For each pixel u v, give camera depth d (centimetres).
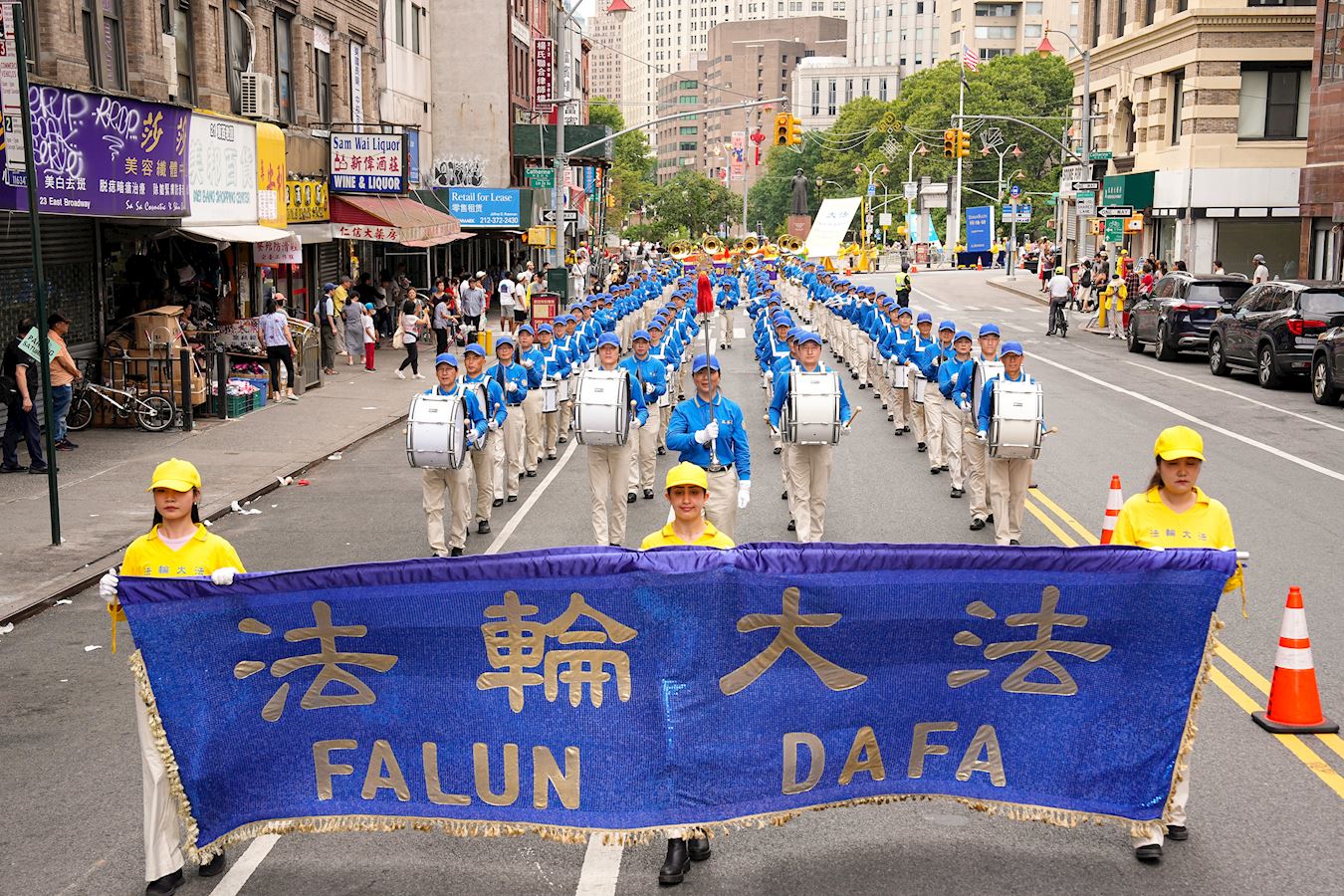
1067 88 12238
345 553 1327
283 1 3012
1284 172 4572
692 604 615
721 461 1106
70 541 1331
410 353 2909
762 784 626
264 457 1861
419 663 625
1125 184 5138
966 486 1619
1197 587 627
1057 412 2322
